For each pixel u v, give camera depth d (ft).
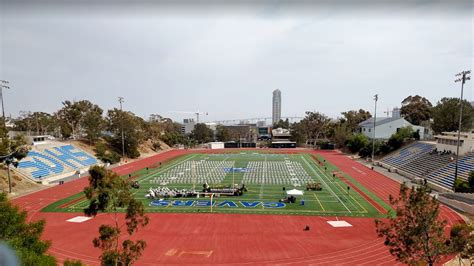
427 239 67.36
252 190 188.44
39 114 437.58
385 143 322.34
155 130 447.42
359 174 242.37
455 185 165.78
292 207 152.66
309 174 242.17
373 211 145.89
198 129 581.94
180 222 131.54
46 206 157.17
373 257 99.35
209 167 281.13
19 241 59.36
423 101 445.37
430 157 239.71
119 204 73.00
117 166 295.07
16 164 185.57
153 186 202.39
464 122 295.48
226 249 105.09
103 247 71.77
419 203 67.87
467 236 67.51
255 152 411.95
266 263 95.35
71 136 411.75
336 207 152.66
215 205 156.46
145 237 115.44
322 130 497.87
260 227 125.49
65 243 111.14
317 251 103.60
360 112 515.50
